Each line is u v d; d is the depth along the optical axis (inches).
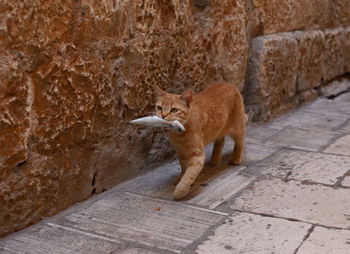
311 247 107.9
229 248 107.7
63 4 116.4
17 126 108.9
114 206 130.9
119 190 142.7
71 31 120.6
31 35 109.1
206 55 182.9
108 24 131.5
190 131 137.0
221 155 170.7
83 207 130.1
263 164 166.7
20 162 111.4
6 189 109.6
